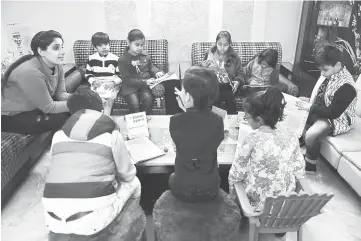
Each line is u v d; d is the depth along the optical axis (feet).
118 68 10.56
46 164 9.21
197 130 5.04
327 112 8.22
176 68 13.48
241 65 11.50
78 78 11.05
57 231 4.85
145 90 10.73
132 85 10.49
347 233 6.81
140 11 12.46
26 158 8.30
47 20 12.51
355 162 7.37
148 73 10.98
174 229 5.03
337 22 10.85
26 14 12.34
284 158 5.47
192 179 5.25
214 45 11.00
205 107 5.15
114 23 12.63
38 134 8.56
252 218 5.24
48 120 8.23
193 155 5.14
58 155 5.01
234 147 7.55
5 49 11.71
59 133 5.19
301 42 12.91
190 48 13.24
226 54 10.53
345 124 8.44
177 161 5.34
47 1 12.19
